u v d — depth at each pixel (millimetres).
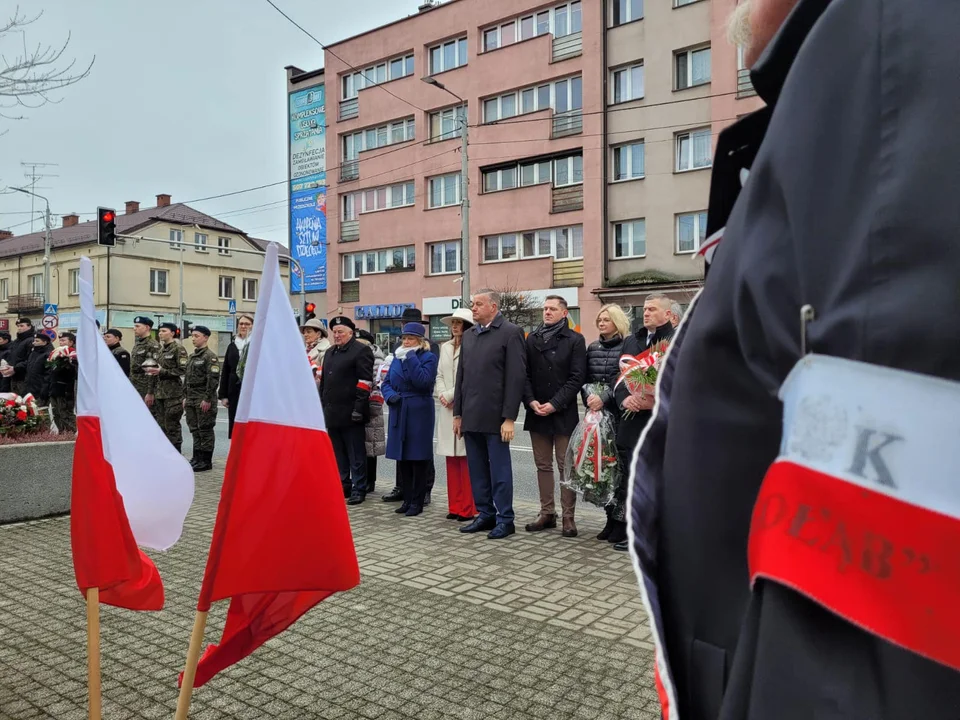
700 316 775
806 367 609
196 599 4172
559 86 24125
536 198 24438
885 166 578
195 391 8703
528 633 3623
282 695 2967
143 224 43344
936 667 515
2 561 4945
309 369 2238
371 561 4930
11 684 3074
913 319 533
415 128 27641
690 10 21266
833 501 570
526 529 5871
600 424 5340
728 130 942
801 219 629
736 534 740
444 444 6320
